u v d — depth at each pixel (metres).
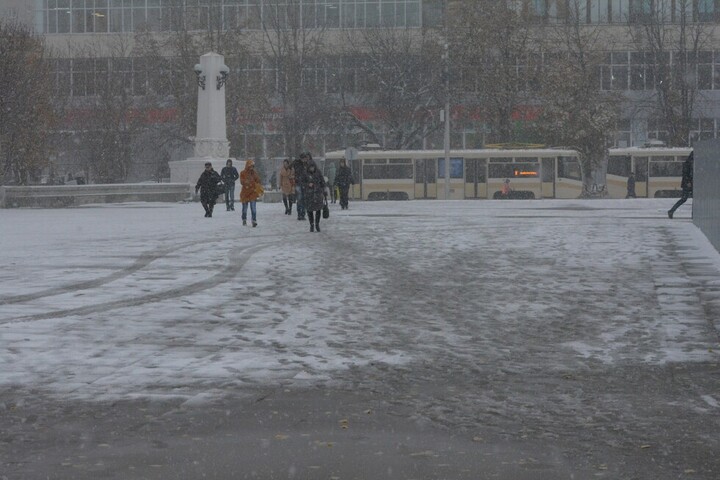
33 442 12.98
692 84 134.75
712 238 42.84
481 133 138.75
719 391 16.25
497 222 60.22
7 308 24.88
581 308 25.23
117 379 16.86
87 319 23.20
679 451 12.63
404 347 20.05
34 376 17.08
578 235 48.81
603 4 167.00
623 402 15.45
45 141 111.88
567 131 118.94
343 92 141.50
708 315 23.91
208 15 152.75
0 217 67.75
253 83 133.88
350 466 11.92
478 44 131.62
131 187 96.88
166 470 11.73
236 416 14.41
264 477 11.47
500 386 16.58
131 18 175.50
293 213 73.00
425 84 136.38
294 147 140.12
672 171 119.38
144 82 142.12
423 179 120.88
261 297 27.08
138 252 39.91
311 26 160.88
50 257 37.75
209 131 101.12
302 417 14.37
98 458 12.23
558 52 129.12
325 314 24.19
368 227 56.00
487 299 26.86
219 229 54.09
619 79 162.12
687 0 161.00
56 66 151.00
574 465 11.98
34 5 176.50
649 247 41.81
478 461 12.15
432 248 42.09
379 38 141.25
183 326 22.33
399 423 14.05
